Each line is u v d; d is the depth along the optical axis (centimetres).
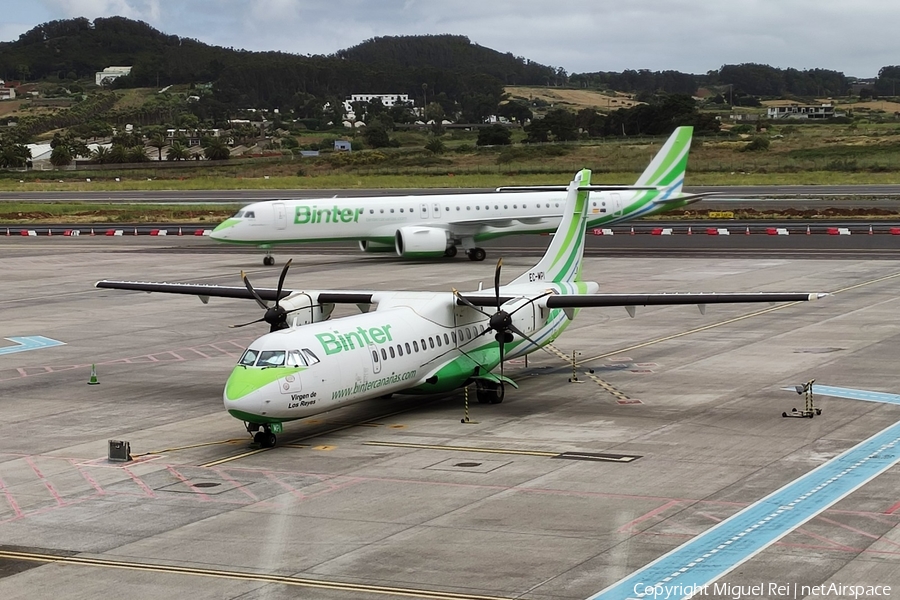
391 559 1900
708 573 1786
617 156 16525
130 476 2530
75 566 1906
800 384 3447
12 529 2134
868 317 4806
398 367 3002
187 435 2955
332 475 2497
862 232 8612
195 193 14738
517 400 3341
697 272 6369
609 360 3984
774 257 7144
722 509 2147
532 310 3403
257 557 1930
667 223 9838
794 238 8369
